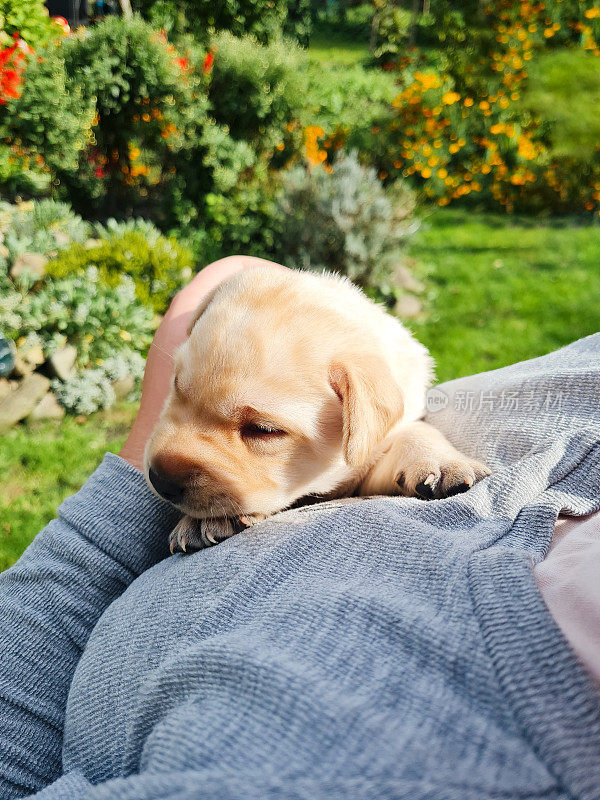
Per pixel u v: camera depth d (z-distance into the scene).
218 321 0.30
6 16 1.53
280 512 0.28
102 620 0.25
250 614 0.21
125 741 0.21
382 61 3.14
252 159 1.68
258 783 0.15
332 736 0.15
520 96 2.04
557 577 0.19
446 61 2.20
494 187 2.06
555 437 0.26
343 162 1.53
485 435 0.29
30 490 0.95
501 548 0.20
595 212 1.99
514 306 1.44
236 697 0.17
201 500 0.27
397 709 0.16
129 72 1.60
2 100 1.43
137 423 0.34
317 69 2.47
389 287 1.42
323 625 0.19
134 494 0.29
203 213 1.67
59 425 1.09
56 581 0.28
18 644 0.26
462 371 1.20
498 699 0.16
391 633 0.18
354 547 0.22
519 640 0.17
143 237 1.32
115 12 2.26
